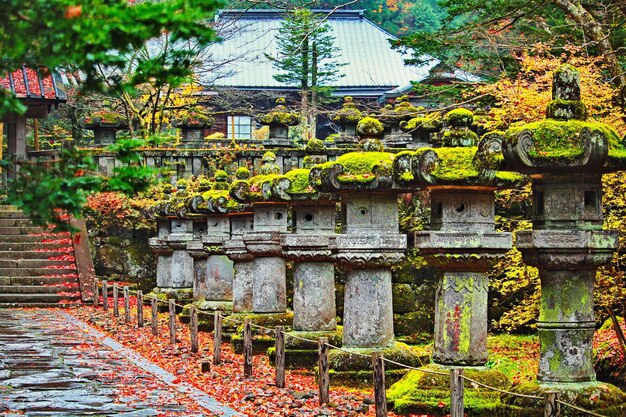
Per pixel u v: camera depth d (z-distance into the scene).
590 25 19.17
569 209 11.67
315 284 17.97
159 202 28.78
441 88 26.94
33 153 38.50
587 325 11.73
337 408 14.08
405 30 52.09
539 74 21.75
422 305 25.95
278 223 20.36
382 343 15.62
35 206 7.76
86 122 32.47
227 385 16.19
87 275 30.08
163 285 29.56
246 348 17.06
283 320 20.23
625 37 23.22
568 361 11.70
